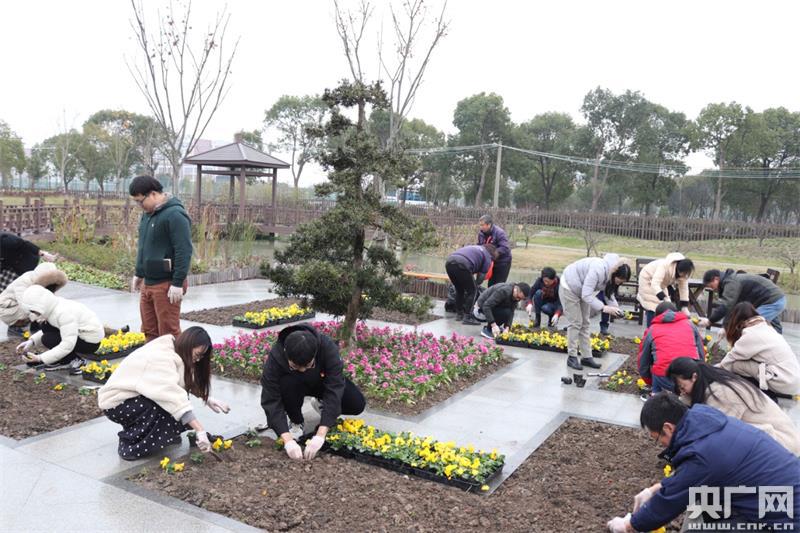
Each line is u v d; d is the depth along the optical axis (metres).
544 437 5.31
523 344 8.85
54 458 4.41
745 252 27.61
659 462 4.80
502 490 4.23
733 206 59.72
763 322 5.49
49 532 3.43
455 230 24.88
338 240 7.04
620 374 7.35
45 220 20.58
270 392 4.57
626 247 29.30
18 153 63.06
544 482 4.40
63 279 6.59
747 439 3.06
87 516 3.61
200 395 4.75
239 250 18.31
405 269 17.06
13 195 46.09
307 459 4.45
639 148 55.91
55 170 75.25
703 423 3.14
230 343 7.26
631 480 4.45
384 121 28.09
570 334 7.76
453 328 10.02
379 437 4.87
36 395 5.68
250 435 4.93
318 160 7.39
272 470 4.29
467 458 4.48
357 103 7.19
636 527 3.32
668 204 66.25
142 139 51.22
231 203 27.20
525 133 59.19
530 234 31.08
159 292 6.46
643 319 11.12
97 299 10.99
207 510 3.71
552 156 49.28
